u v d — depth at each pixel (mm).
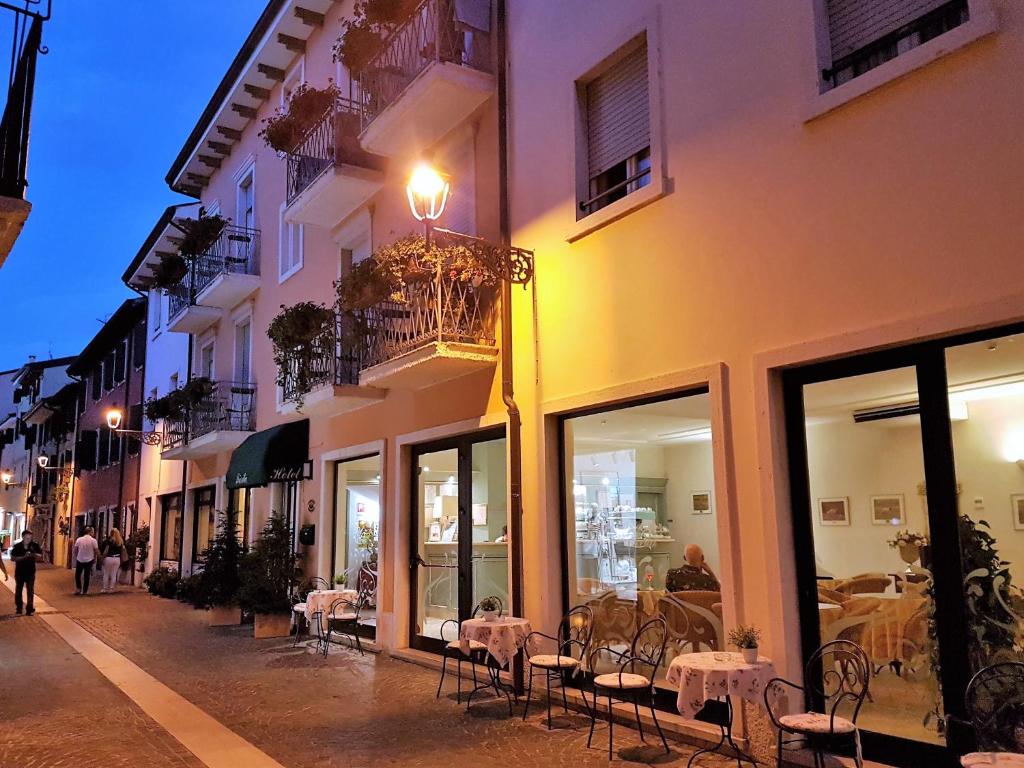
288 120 11398
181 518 19062
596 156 7453
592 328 7105
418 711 6879
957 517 4648
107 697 7652
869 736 4953
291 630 11719
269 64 14508
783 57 5617
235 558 13359
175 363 20734
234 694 7684
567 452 7496
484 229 8703
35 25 5262
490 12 8781
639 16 6852
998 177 4395
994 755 3701
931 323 4625
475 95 8633
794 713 5141
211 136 17203
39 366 41750
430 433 9320
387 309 9336
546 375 7605
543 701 7117
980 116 4496
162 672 8883
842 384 5266
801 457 5438
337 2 12656
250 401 15094
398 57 9555
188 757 5668
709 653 5344
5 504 48125
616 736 6000
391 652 9672
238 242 16031
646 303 6566
